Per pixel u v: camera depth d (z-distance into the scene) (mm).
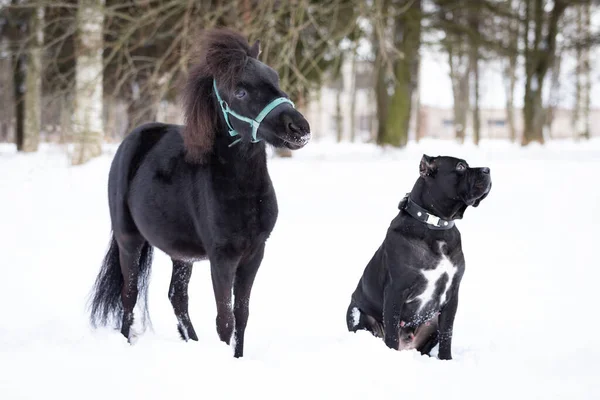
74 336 6453
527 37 28594
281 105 5184
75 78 16078
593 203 13016
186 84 5785
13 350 5523
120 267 6746
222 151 5555
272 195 5750
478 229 11219
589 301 7699
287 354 5605
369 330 6746
